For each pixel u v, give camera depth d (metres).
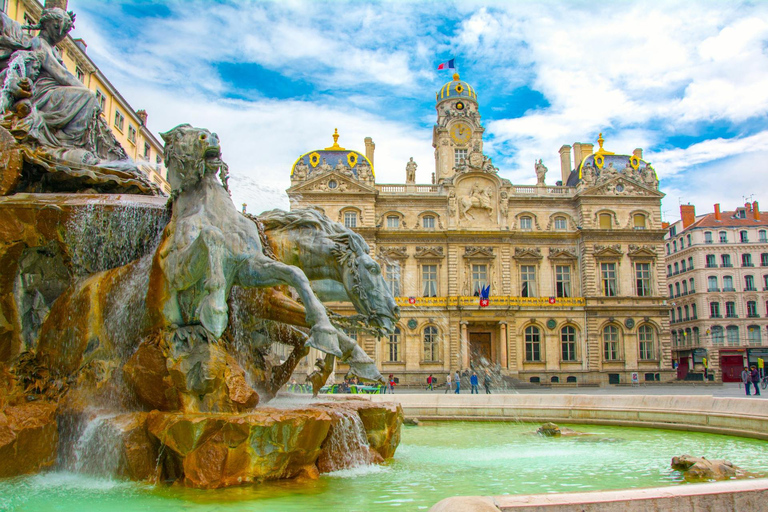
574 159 73.56
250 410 8.39
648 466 10.32
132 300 9.51
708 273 92.62
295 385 14.04
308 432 8.25
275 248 11.23
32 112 12.34
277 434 7.92
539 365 61.19
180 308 8.85
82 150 12.66
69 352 9.56
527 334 62.06
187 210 9.16
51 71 13.35
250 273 8.94
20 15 34.88
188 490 7.53
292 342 11.38
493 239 63.19
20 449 8.09
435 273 62.78
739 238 92.88
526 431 15.74
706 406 15.74
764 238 92.56
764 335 90.00
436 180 76.81
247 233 9.12
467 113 75.19
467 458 11.11
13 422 8.17
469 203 63.47
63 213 9.93
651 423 16.44
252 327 10.57
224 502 7.04
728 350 89.31
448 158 73.75
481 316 60.78
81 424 8.68
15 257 9.87
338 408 9.81
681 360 96.62
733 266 92.38
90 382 9.19
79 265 10.25
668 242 103.88
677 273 100.25
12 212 9.79
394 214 63.34
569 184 71.12
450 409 18.56
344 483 8.41
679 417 15.96
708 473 9.32
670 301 102.06
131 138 51.47
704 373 69.81
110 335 9.48
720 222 94.31
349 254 11.08
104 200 10.36
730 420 14.80
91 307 9.59
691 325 94.44
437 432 15.61
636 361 62.09
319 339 8.39
